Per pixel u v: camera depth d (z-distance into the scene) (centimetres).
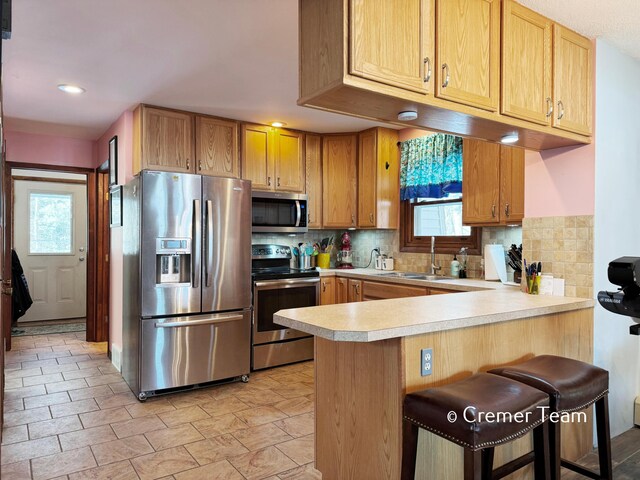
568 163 251
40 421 281
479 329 189
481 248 374
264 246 446
